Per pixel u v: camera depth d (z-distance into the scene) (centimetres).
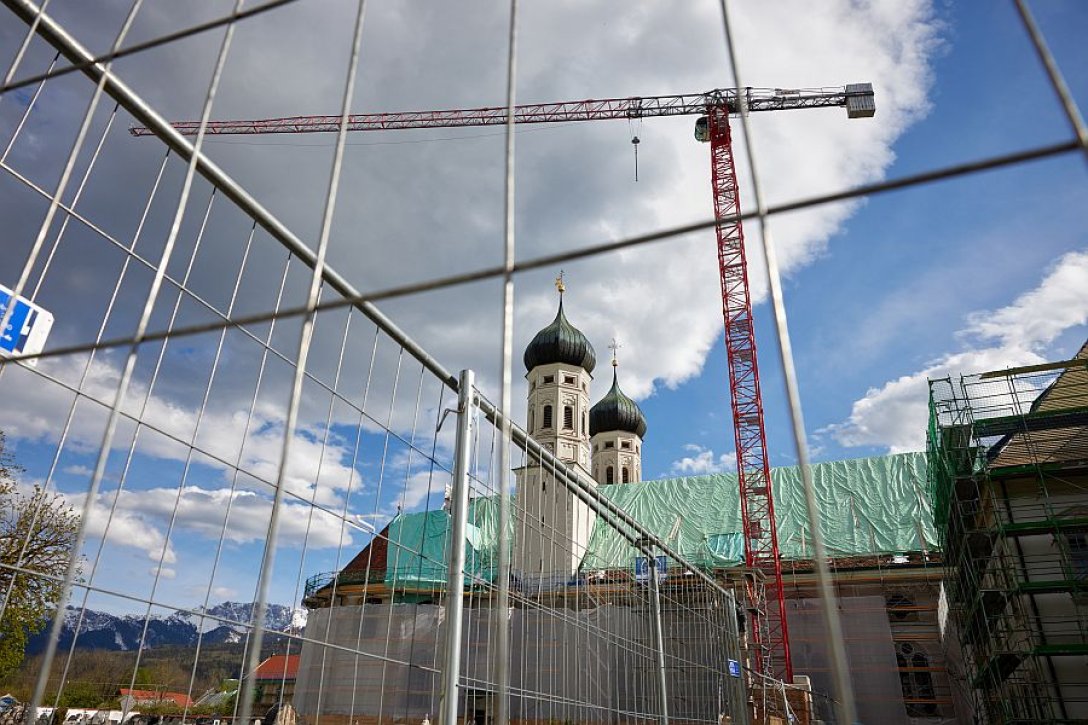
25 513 1398
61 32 570
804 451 292
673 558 1667
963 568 3144
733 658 1819
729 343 5753
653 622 1504
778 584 5003
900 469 5744
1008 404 2723
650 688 1445
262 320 429
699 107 6956
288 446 388
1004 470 2589
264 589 376
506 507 369
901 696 4422
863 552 5200
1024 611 2412
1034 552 2497
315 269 430
